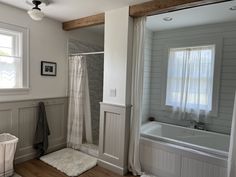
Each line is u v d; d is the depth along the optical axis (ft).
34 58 9.66
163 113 12.47
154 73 12.75
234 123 6.43
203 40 10.83
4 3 8.29
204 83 10.78
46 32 10.13
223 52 10.25
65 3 8.01
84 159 9.78
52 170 8.66
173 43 11.89
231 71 10.08
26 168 8.79
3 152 7.63
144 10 7.80
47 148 10.04
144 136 9.04
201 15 9.30
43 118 9.79
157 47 12.55
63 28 10.89
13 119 8.91
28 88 9.42
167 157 8.10
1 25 8.31
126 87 8.48
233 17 9.48
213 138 10.27
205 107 10.78
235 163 6.38
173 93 11.94
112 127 8.92
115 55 8.73
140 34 8.49
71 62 11.18
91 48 12.77
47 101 10.37
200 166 7.31
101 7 8.45
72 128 11.16
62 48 11.00
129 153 8.71
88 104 11.35
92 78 12.35
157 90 12.66
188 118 11.41
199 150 7.55
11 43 8.99
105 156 9.14
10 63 8.94
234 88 10.03
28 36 9.34
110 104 8.86
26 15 9.21
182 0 6.91
